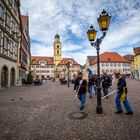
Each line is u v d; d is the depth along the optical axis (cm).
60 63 8962
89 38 808
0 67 1955
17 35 2767
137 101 1047
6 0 2166
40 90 1931
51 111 799
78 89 841
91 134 500
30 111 801
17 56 2788
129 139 460
